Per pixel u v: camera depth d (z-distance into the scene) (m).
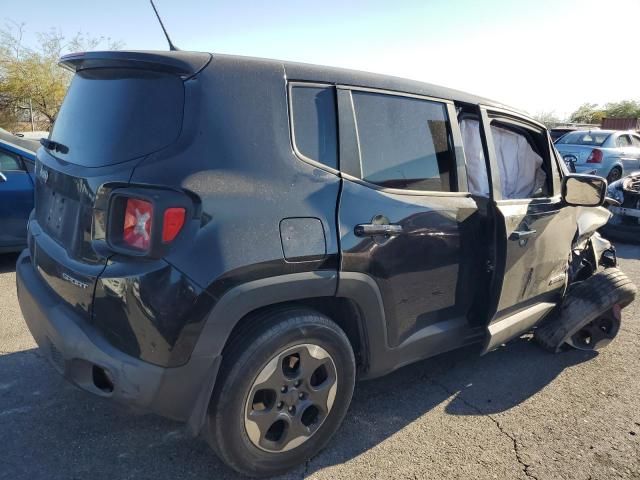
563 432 2.95
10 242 5.21
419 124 2.82
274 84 2.30
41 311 2.28
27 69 26.95
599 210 4.46
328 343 2.37
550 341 3.94
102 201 2.04
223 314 2.03
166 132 2.08
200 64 2.17
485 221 3.05
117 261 2.00
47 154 2.68
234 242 2.03
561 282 3.81
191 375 2.04
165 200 1.92
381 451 2.68
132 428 2.73
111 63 2.32
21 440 2.58
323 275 2.27
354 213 2.39
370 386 3.34
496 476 2.54
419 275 2.71
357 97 2.58
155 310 1.94
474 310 3.13
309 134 2.37
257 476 2.37
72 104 2.57
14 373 3.22
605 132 13.69
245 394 2.16
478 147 3.28
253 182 2.13
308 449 2.46
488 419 3.04
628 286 3.87
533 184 3.79
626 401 3.32
